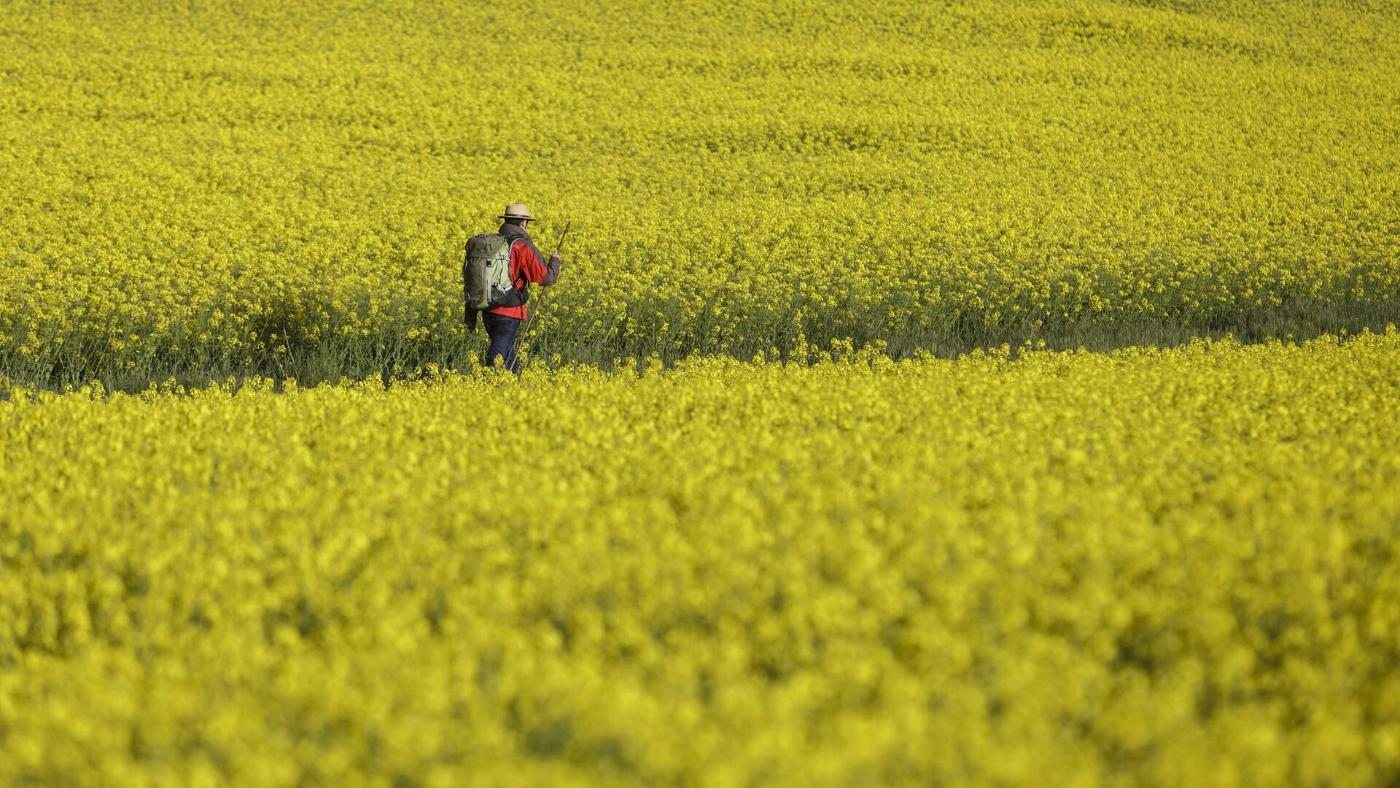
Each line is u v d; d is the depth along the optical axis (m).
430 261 66.12
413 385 45.91
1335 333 64.56
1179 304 69.31
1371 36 184.25
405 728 14.47
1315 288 71.25
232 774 14.55
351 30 168.38
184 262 65.94
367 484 25.09
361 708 15.22
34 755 14.55
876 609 18.05
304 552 20.47
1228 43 173.50
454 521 22.59
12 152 98.94
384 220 81.50
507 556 20.19
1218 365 44.53
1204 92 147.88
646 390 36.41
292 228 74.88
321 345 54.28
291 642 17.78
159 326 52.31
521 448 28.05
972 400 34.00
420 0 185.62
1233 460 27.05
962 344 61.72
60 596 20.16
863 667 15.77
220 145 108.56
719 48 162.62
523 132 118.81
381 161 107.00
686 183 100.94
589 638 17.44
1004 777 13.50
